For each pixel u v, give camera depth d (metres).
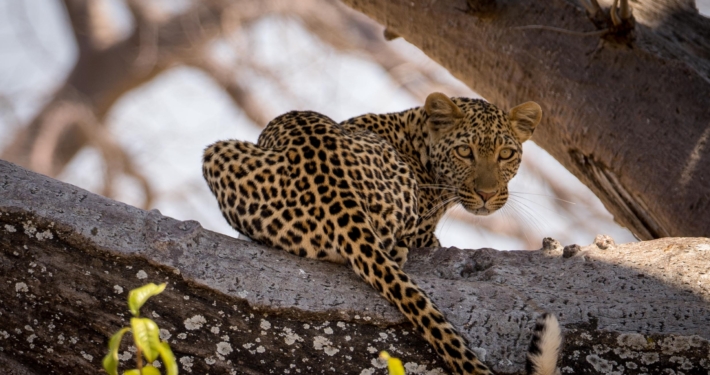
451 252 10.20
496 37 13.51
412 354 8.34
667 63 12.21
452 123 12.95
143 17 35.66
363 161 10.11
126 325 8.32
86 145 35.69
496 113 12.93
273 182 9.79
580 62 12.70
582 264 9.62
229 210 10.01
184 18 35.44
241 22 35.56
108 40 36.28
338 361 8.30
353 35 35.56
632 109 12.25
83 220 8.52
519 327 8.60
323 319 8.38
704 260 9.48
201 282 8.35
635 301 8.88
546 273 9.55
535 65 13.11
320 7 35.41
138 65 35.75
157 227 8.69
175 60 35.62
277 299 8.38
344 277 8.86
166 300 8.35
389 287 8.51
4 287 8.41
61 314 8.37
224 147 10.22
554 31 12.99
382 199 9.98
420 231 12.70
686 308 8.77
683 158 11.79
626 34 12.20
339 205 9.42
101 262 8.42
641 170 12.07
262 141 11.41
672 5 13.66
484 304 8.82
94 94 36.00
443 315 8.35
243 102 35.38
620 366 8.38
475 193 12.51
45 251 8.44
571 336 8.48
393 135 13.20
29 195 8.64
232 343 8.30
